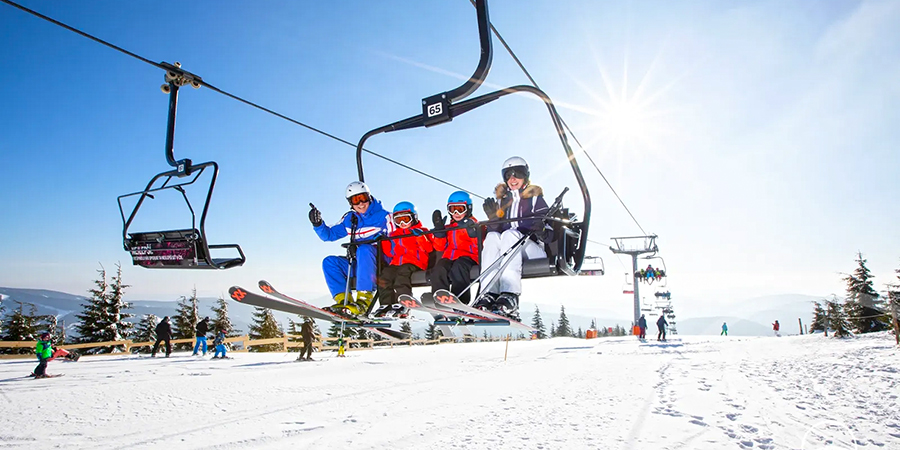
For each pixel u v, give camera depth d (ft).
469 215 19.33
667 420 22.54
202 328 65.41
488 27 17.52
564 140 18.21
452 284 19.38
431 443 19.10
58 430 21.45
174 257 17.67
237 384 35.91
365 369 46.75
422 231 19.34
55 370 45.85
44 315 113.80
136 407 26.71
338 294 19.72
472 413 24.81
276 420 23.39
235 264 17.79
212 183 16.87
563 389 32.58
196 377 40.01
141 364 52.34
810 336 93.35
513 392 31.65
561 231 18.83
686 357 53.72
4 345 60.59
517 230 19.33
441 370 45.39
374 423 22.66
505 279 18.86
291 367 48.78
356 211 20.02
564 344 90.07
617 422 22.33
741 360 47.98
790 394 28.48
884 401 25.03
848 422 21.34
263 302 18.49
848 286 110.73
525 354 65.51
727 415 23.36
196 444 19.16
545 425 21.91
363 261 19.56
